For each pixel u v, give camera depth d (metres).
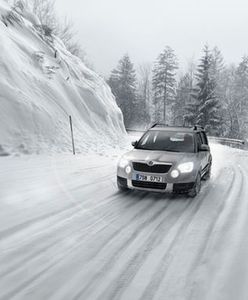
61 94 15.98
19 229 5.17
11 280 3.65
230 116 50.62
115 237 4.95
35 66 16.03
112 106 22.33
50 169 9.95
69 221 5.60
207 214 6.20
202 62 45.34
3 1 19.03
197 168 7.29
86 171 10.05
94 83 21.66
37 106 13.53
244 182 9.41
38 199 6.83
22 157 11.20
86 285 3.58
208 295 3.45
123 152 15.36
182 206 6.69
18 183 8.05
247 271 3.98
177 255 4.38
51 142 13.12
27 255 4.28
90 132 16.62
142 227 5.41
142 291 3.49
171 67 65.44
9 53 14.22
